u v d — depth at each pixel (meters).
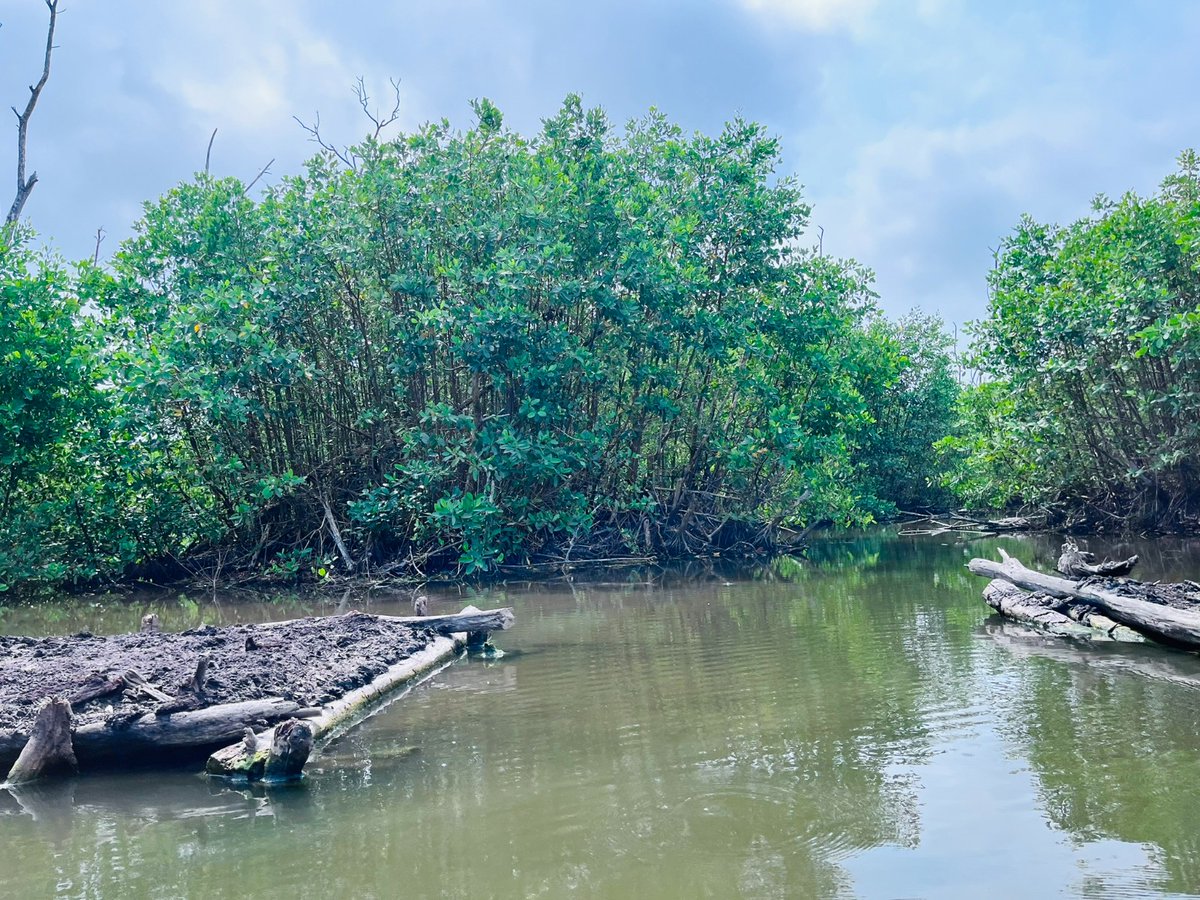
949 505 35.66
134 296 19.25
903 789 5.50
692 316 20.53
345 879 4.57
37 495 18.59
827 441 21.59
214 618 14.06
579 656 10.13
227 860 4.85
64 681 7.46
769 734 6.73
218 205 19.58
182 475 18.84
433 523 18.83
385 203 19.45
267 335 18.58
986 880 4.32
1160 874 4.32
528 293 19.73
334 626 10.45
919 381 36.06
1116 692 7.59
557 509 20.44
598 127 21.34
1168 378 21.70
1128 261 20.72
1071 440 23.80
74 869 4.79
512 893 4.35
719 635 11.09
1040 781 5.55
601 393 21.83
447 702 8.16
